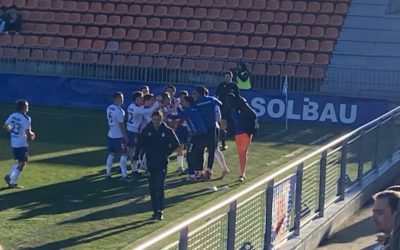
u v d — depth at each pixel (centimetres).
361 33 3259
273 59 3194
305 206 1332
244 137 1847
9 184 1762
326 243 1390
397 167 1962
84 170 1983
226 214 973
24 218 1509
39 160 2102
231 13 3391
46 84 3102
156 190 1502
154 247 907
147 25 3422
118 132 1864
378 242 716
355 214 1597
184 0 3472
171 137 1497
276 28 3306
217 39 3309
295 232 1286
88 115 2902
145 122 1938
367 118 2797
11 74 3125
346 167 1584
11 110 2958
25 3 3581
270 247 1147
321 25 3294
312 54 3188
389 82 2983
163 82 3134
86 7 3528
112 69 3177
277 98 2869
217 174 1936
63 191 1744
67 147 2311
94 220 1502
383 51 3216
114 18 3472
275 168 2033
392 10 3322
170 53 3294
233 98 1861
